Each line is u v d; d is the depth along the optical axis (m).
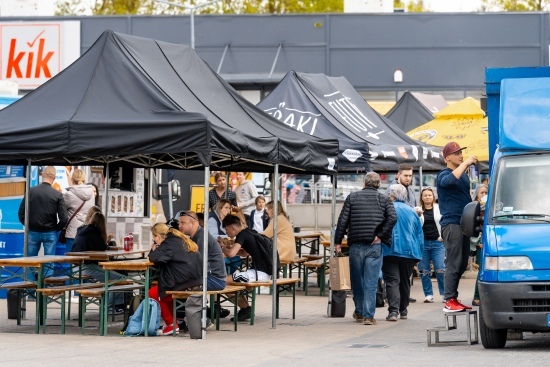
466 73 46.44
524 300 12.65
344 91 22.67
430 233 20.06
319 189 35.31
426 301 20.34
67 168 22.62
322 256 22.58
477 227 13.56
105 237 17.38
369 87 46.75
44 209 19.09
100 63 15.18
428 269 20.30
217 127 13.99
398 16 46.50
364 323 16.67
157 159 18.47
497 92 14.41
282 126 17.05
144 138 13.92
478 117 26.08
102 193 21.19
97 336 14.95
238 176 25.77
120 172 20.89
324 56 46.69
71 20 46.47
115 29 46.69
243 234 16.75
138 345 13.76
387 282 17.22
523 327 12.62
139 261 15.34
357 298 17.00
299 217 34.41
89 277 17.20
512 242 12.80
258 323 16.98
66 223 19.30
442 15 46.47
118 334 15.29
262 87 47.06
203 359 12.28
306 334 15.37
